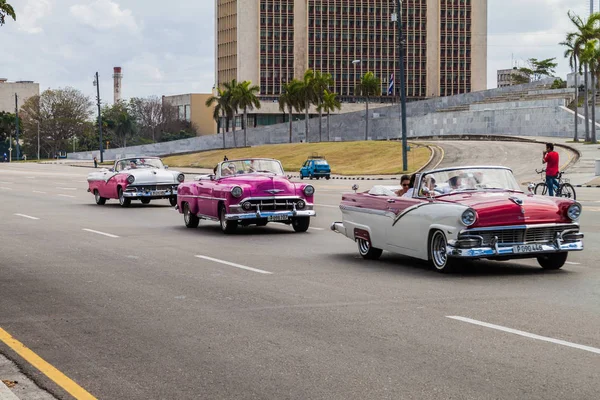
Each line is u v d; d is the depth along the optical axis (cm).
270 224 2098
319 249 1529
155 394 593
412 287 1058
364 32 15062
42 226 2067
